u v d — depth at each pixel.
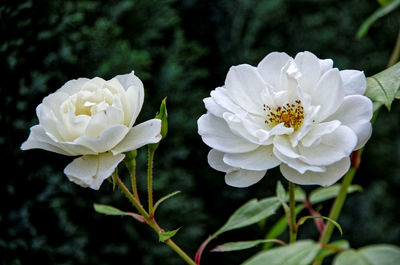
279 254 0.34
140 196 0.76
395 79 0.39
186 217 0.81
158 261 0.77
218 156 0.38
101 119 0.37
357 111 0.37
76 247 0.67
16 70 0.64
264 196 0.99
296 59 0.38
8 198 0.64
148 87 0.85
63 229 0.67
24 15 0.64
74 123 0.37
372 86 0.39
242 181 0.37
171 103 0.85
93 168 0.38
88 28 0.75
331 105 0.37
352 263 0.33
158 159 0.79
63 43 0.69
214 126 0.38
